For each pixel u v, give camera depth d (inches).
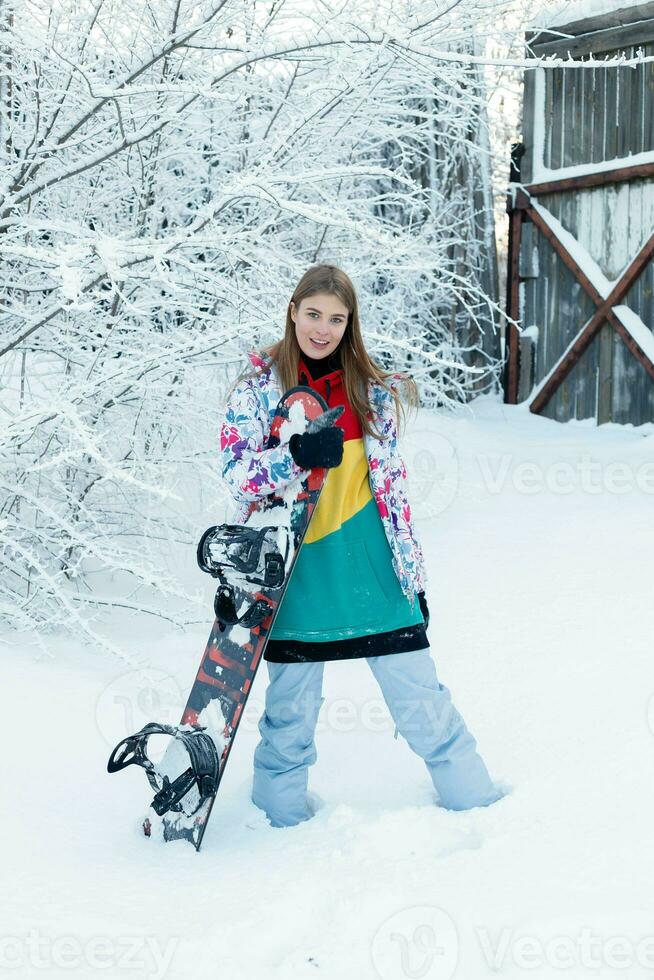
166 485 164.6
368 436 99.1
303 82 173.0
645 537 180.7
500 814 97.7
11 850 89.6
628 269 287.4
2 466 149.0
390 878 85.8
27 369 161.8
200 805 93.9
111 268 106.0
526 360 323.0
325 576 97.8
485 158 326.0
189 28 123.3
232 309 161.6
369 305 221.1
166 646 145.8
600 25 289.3
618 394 296.2
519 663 135.0
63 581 161.2
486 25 162.4
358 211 179.3
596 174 294.0
